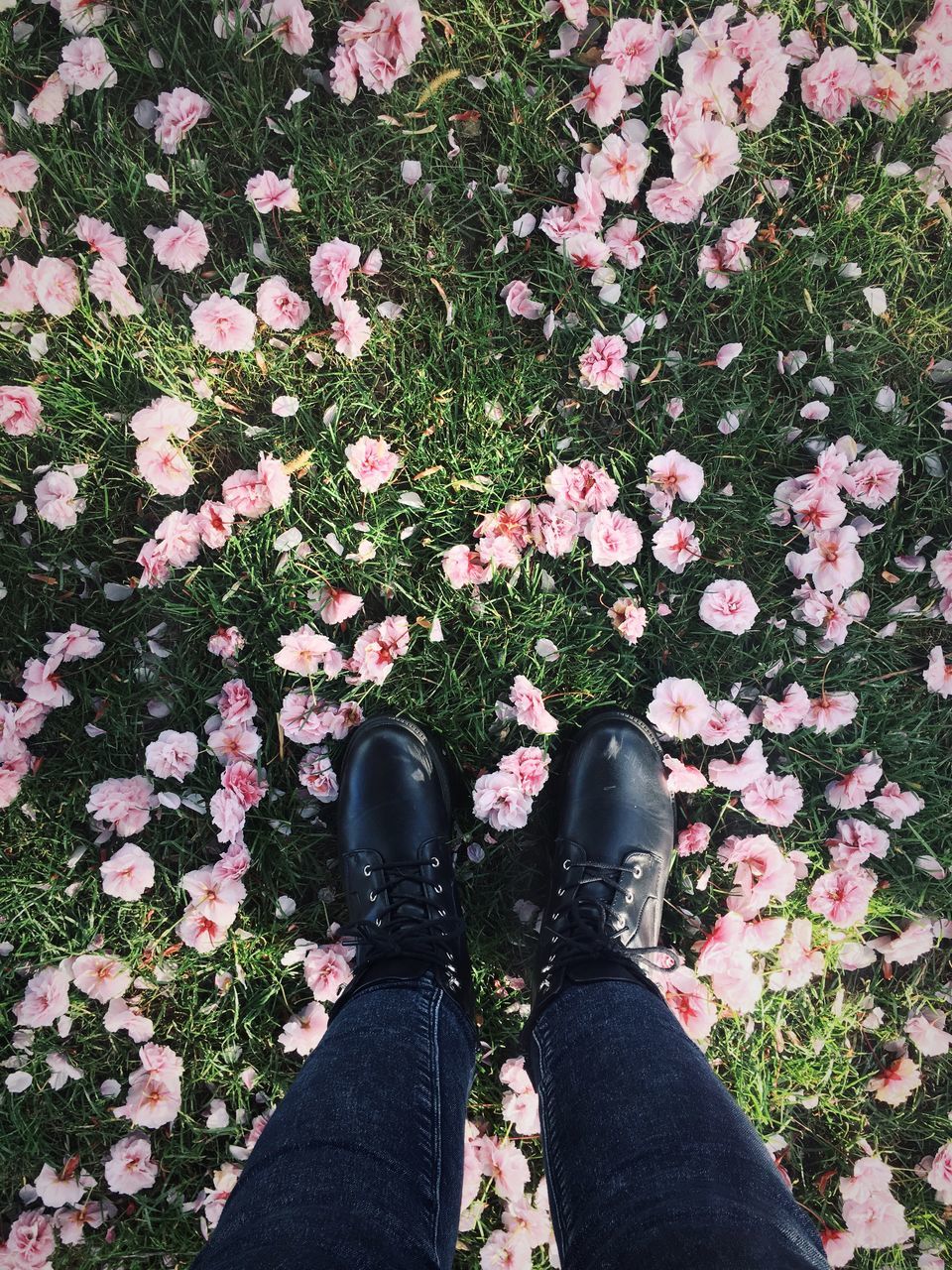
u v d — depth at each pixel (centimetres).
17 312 128
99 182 127
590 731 130
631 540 125
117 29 124
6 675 132
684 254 129
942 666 130
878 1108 138
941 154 127
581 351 129
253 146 127
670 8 127
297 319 127
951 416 130
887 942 135
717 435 132
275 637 132
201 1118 134
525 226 126
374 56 121
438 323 129
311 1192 86
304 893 135
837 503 125
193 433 130
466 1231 134
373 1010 108
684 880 135
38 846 134
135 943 133
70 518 128
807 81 125
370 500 129
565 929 123
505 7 125
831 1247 133
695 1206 82
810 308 127
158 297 128
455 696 133
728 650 132
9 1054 134
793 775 133
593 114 124
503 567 129
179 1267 133
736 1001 128
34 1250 131
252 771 127
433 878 126
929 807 135
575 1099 99
